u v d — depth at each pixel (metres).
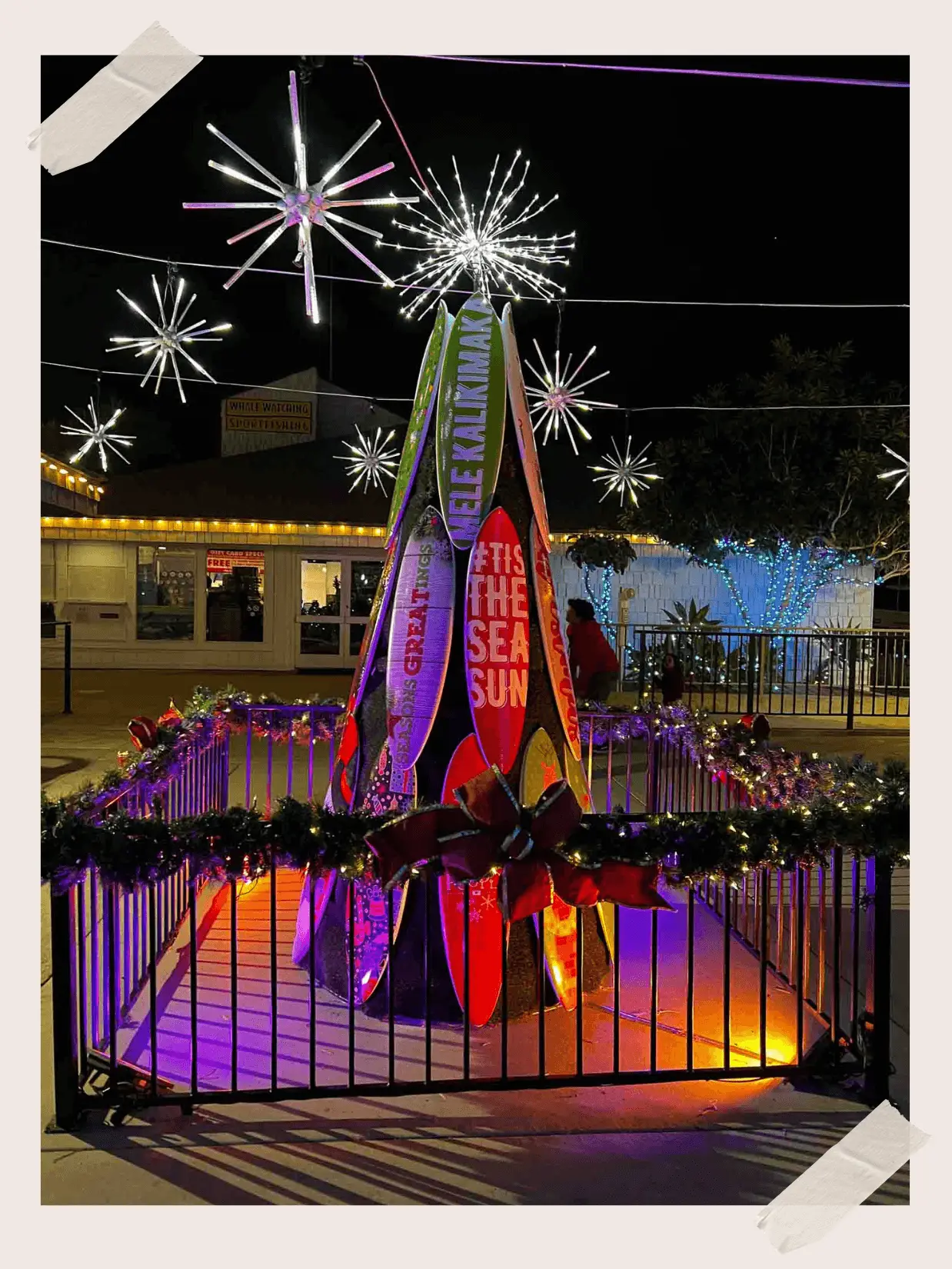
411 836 3.39
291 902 5.81
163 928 5.07
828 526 17.38
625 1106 3.54
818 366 17.44
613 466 16.14
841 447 17.36
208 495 20.03
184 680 18.20
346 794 4.57
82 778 8.87
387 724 4.41
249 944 5.10
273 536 19.88
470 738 4.26
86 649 20.11
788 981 4.65
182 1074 3.68
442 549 4.43
